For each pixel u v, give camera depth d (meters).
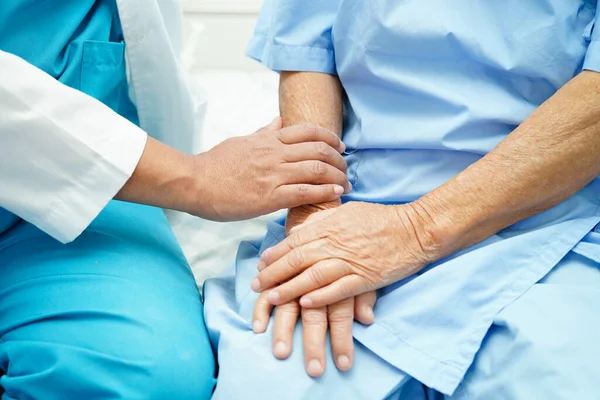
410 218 0.76
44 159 0.71
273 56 0.97
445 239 0.74
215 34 1.71
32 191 0.73
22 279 0.76
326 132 0.89
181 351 0.72
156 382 0.69
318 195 0.85
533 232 0.75
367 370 0.70
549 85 0.80
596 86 0.71
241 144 0.85
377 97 0.89
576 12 0.77
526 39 0.77
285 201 0.84
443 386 0.68
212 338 0.78
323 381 0.69
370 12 0.83
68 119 0.72
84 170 0.73
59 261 0.77
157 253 0.84
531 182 0.72
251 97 1.43
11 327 0.73
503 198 0.73
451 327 0.71
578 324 0.66
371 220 0.77
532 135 0.73
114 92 0.98
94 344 0.69
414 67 0.84
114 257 0.79
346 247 0.75
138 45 0.96
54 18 0.86
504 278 0.73
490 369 0.68
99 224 0.84
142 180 0.77
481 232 0.76
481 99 0.80
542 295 0.70
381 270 0.74
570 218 0.78
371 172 0.89
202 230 1.09
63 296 0.73
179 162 0.79
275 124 0.96
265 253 0.79
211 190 0.81
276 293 0.73
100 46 0.91
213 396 0.71
